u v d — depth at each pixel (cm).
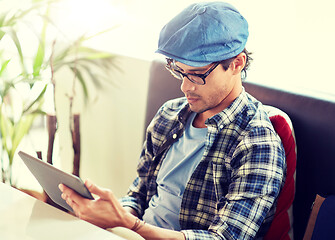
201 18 117
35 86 229
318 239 121
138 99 189
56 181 109
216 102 125
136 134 193
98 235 98
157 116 149
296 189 135
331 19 149
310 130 130
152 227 116
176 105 147
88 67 203
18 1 229
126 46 203
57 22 218
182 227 132
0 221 103
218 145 128
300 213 134
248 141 121
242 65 123
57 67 207
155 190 146
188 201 131
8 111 233
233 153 125
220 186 127
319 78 156
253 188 116
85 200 111
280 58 164
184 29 117
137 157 195
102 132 207
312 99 131
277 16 161
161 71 163
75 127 200
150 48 196
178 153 138
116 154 204
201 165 129
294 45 160
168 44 120
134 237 117
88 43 213
